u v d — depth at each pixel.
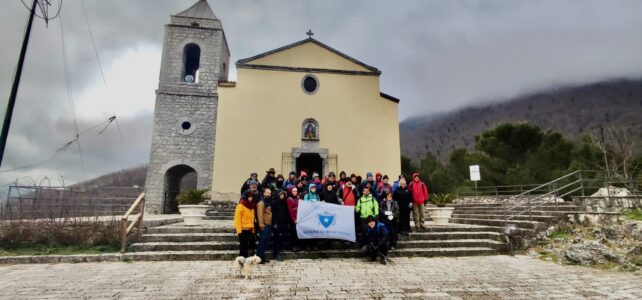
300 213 7.75
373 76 17.03
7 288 5.17
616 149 20.78
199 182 15.70
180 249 7.70
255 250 7.41
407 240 8.61
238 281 5.64
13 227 7.63
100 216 9.27
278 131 15.76
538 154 23.31
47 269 6.46
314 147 15.84
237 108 15.73
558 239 8.45
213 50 17.53
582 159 21.94
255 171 15.22
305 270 6.46
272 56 16.52
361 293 5.01
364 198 7.71
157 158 15.73
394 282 5.64
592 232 8.44
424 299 4.75
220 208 13.79
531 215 9.80
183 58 17.34
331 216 7.84
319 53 16.88
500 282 5.68
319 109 16.27
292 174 9.48
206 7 19.02
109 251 7.52
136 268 6.57
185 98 16.58
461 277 6.01
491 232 9.10
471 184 23.30
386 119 16.62
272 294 4.92
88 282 5.53
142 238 8.01
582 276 6.12
